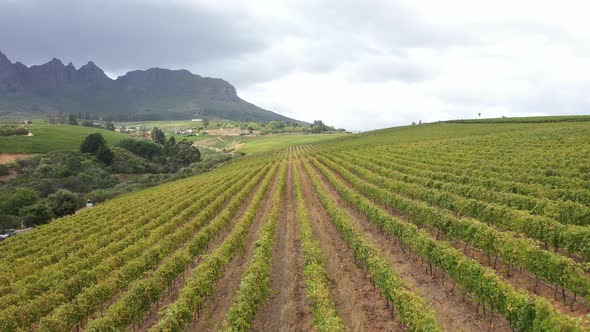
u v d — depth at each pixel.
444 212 21.75
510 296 11.76
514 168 32.97
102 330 13.95
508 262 15.44
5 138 107.25
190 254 21.83
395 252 20.25
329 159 65.88
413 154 51.94
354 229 20.70
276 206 30.78
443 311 13.24
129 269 19.81
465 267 14.05
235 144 159.00
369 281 17.02
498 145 49.25
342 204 33.53
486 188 28.70
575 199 22.30
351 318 13.50
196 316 15.64
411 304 12.19
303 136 165.00
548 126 71.44
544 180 27.31
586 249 15.01
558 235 16.55
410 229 19.17
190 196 45.19
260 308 15.50
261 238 21.34
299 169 62.34
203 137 195.00
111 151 106.62
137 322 15.65
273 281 18.25
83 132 133.50
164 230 28.89
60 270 21.97
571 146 40.47
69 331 15.66
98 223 37.91
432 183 32.16
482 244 17.16
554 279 13.20
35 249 30.86
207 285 16.34
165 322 13.20
